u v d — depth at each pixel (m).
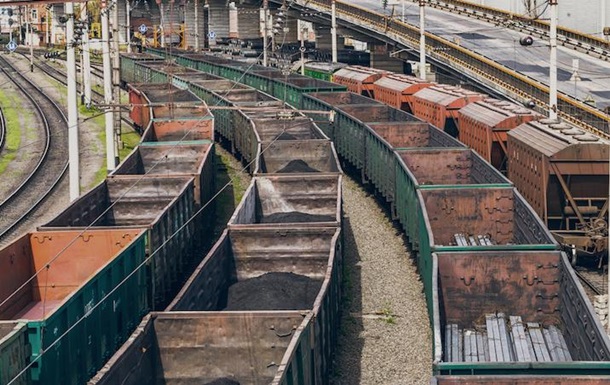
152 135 38.31
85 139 52.72
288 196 26.72
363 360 19.38
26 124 59.62
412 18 92.25
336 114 42.31
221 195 37.78
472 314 18.86
